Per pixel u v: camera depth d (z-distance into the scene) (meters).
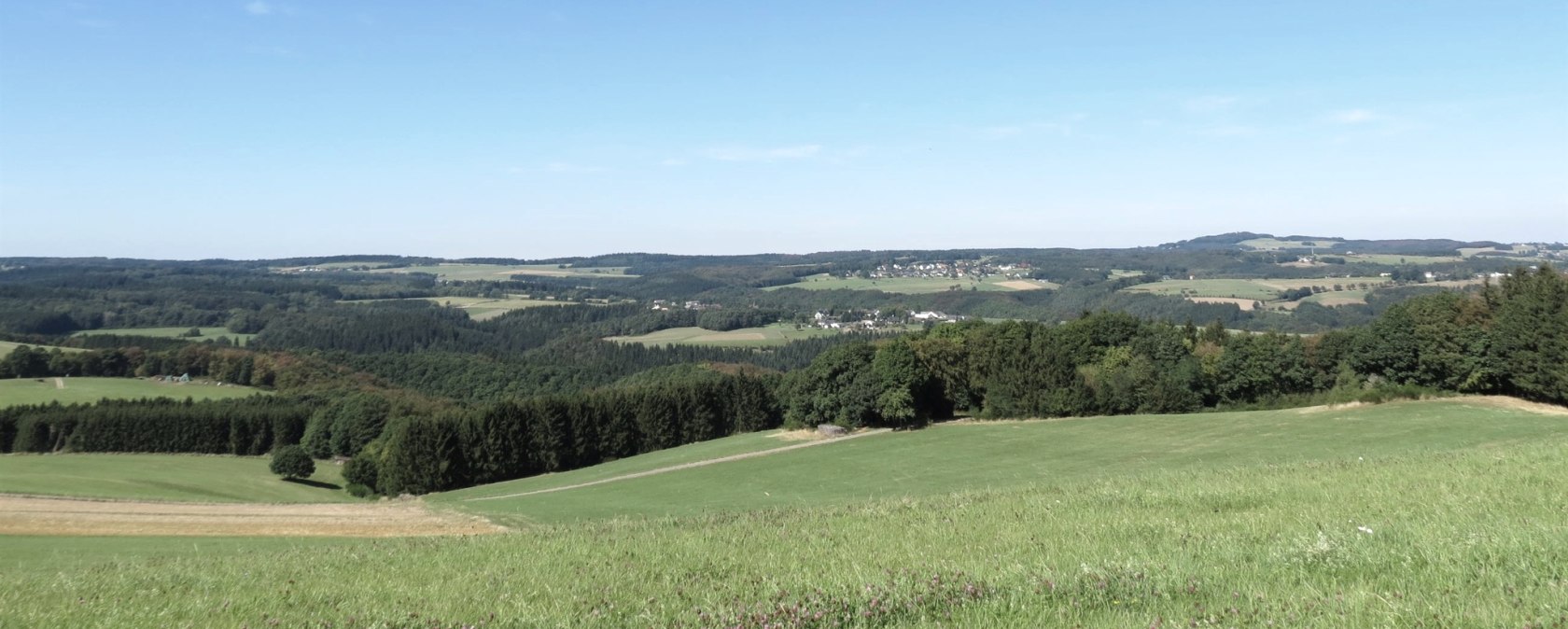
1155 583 9.30
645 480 62.66
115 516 42.97
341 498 74.06
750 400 94.06
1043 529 14.95
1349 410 59.75
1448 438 46.66
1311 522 13.23
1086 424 68.25
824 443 72.75
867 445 68.69
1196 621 7.87
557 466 81.94
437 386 128.38
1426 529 11.41
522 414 81.25
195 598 12.41
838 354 78.69
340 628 10.02
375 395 107.50
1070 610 8.55
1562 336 52.97
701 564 13.70
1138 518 15.46
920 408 78.56
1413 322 63.84
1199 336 84.94
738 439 84.00
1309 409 62.62
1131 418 68.81
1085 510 17.00
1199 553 11.04
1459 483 16.31
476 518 43.94
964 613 8.76
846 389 76.94
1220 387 72.88
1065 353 76.06
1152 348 78.44
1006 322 88.12
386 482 77.69
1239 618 7.81
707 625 9.00
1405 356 63.25
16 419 88.81
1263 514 14.63
